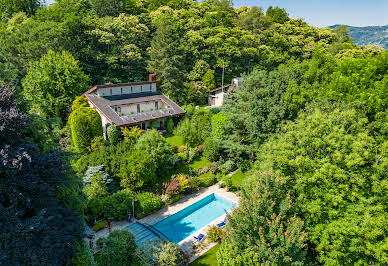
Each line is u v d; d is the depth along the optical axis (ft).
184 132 119.44
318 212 54.19
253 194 50.65
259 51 234.38
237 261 42.32
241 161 106.93
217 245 67.77
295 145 66.90
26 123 34.71
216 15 245.04
